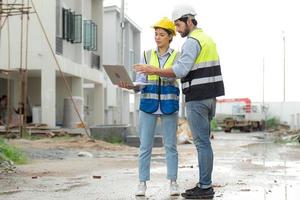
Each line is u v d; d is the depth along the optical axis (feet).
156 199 19.06
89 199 19.26
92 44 94.07
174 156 19.99
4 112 78.95
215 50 19.08
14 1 69.51
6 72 70.23
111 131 70.33
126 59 133.49
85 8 95.40
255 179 25.03
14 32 73.87
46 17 74.38
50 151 46.09
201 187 19.19
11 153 34.71
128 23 134.92
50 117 74.08
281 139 87.56
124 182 23.97
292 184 23.08
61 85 88.28
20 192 21.07
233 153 48.85
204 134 19.01
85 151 48.75
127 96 140.15
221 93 18.99
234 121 162.91
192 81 18.85
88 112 105.09
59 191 21.27
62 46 80.23
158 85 19.79
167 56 19.97
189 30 19.31
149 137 19.93
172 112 19.74
